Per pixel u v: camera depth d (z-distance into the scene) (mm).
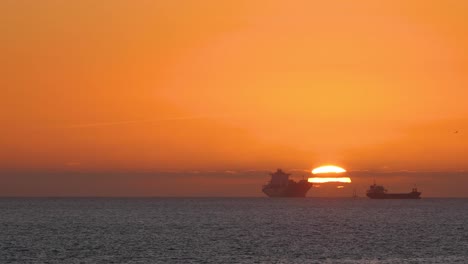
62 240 177250
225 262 131625
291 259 137000
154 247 158500
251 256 141500
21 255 142625
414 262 133125
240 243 169375
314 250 153250
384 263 131500
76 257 139000
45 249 153875
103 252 147750
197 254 144375
